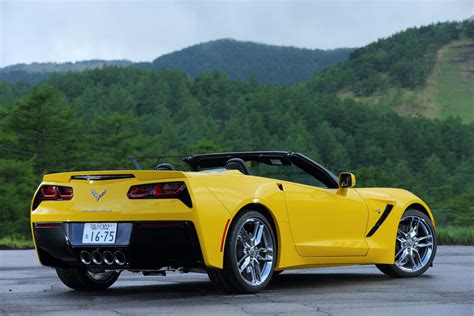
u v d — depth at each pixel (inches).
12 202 3794.3
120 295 290.7
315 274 385.1
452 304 255.3
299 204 310.2
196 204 268.7
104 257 279.4
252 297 276.7
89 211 280.4
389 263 356.2
